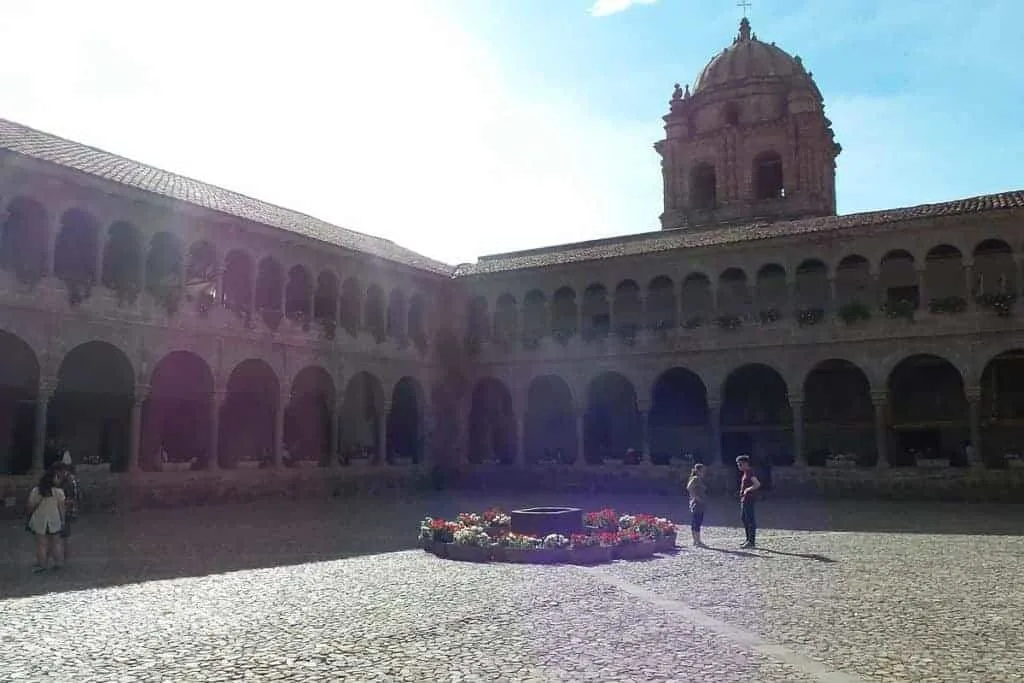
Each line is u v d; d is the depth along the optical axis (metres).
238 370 47.66
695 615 14.71
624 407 56.28
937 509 37.41
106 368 41.50
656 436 55.47
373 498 45.97
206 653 12.05
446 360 55.72
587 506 40.19
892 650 12.20
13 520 30.98
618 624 13.97
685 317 53.25
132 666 11.34
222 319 40.78
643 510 38.16
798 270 49.78
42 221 36.81
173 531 28.62
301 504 41.00
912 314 43.69
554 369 53.38
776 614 14.79
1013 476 40.25
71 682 10.63
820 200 59.09
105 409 41.94
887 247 44.69
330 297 49.81
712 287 49.25
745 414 53.00
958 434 47.50
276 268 46.31
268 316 43.41
